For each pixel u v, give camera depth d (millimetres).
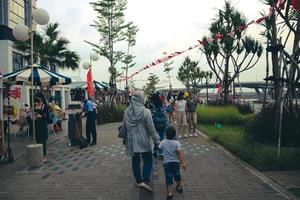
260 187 6977
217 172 8297
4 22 28172
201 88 46156
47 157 10820
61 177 8133
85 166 9305
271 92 13438
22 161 10180
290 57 11133
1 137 10148
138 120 6891
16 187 7320
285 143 10938
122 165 9344
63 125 21578
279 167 8461
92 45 29219
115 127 20359
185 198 6348
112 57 29562
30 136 15602
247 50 24000
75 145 13117
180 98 14648
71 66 28172
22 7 32125
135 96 6977
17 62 28953
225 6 23750
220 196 6422
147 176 6988
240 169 8594
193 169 8641
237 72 25359
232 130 16469
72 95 46156
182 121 14617
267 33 11883
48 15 9789
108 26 29438
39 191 6996
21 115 15633
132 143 6941
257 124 11727
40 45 26109
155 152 10094
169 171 6371
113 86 28938
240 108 23391
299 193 6492
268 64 12242
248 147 10375
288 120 11172
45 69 13500
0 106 10914
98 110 23859
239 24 23250
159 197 6480
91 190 6992
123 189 7027
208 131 16016
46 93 24984
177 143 6406
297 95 11695
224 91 25703
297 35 11344
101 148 12320
